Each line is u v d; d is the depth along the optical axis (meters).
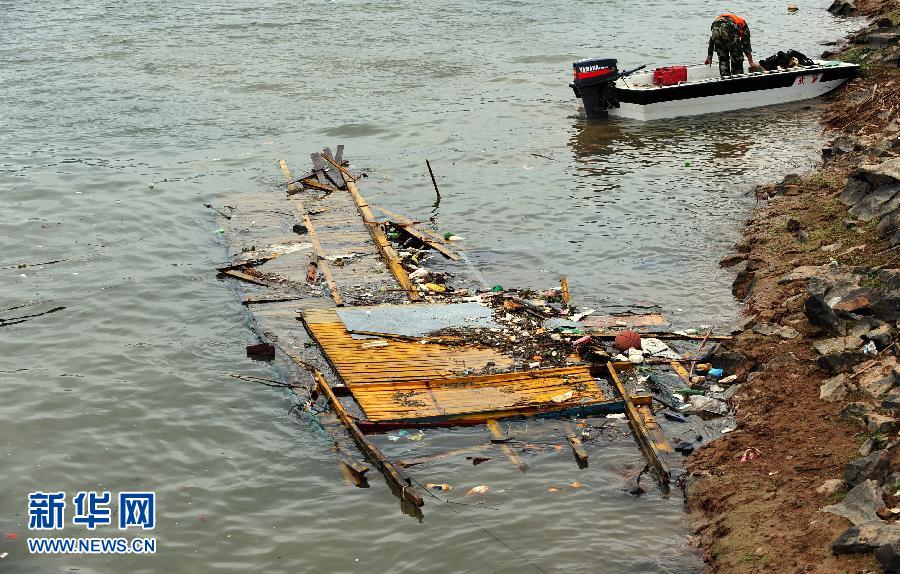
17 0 39.59
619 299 15.52
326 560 9.86
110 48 32.88
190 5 39.03
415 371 13.00
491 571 9.59
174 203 20.22
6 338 14.47
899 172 16.16
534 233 18.45
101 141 24.33
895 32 29.38
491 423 12.09
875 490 9.23
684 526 10.19
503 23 36.19
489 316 14.74
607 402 12.32
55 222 19.09
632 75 26.42
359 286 15.99
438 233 18.53
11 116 26.09
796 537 9.16
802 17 36.94
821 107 26.30
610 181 21.20
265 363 13.67
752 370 12.86
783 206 18.31
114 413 12.48
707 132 24.61
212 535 10.27
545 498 10.69
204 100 27.75
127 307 15.49
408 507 10.61
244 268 16.83
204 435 12.05
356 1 39.53
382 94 28.27
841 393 11.34
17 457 11.59
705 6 38.84
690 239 17.83
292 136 24.92
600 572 9.52
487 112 26.67
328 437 11.89
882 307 12.41
